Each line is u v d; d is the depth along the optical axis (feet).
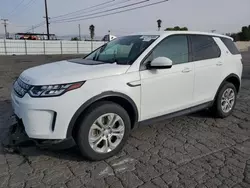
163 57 11.35
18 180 9.22
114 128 10.85
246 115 16.87
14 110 10.69
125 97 10.74
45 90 9.43
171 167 10.22
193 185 9.00
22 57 99.04
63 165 10.29
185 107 13.39
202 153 11.45
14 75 38.83
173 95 12.61
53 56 108.78
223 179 9.39
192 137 13.21
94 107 10.09
